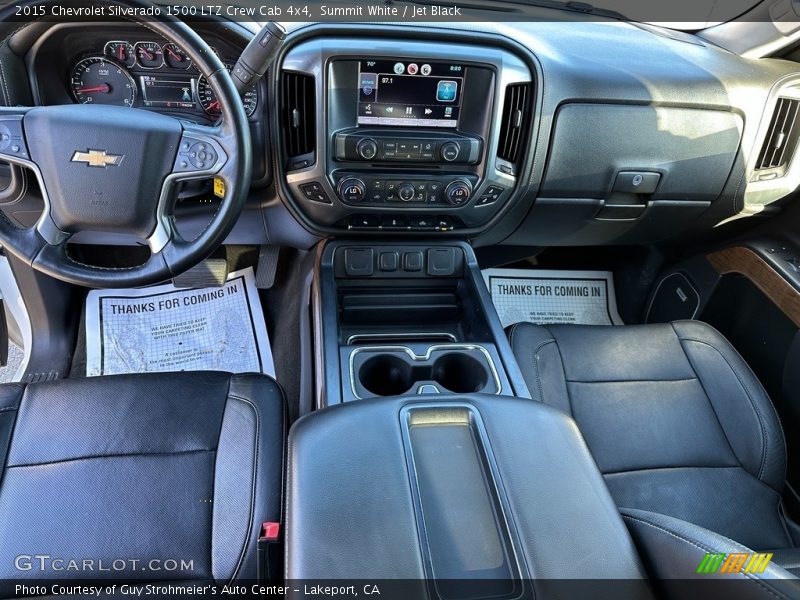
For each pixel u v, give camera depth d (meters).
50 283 1.62
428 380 1.07
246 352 1.72
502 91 1.15
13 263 1.54
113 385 1.07
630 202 1.42
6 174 1.15
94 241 1.41
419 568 0.63
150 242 1.00
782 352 1.39
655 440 1.19
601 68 1.24
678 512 1.10
